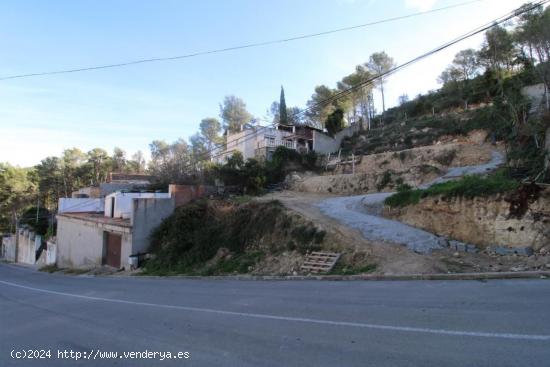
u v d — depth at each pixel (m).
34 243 40.72
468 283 8.52
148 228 21.95
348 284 9.94
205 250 18.77
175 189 23.44
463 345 4.33
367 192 26.78
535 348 4.07
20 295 13.68
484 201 12.68
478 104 40.69
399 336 4.86
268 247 16.64
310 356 4.42
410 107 54.34
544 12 23.47
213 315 7.16
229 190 27.83
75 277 21.69
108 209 29.27
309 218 16.91
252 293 9.66
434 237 13.60
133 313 8.08
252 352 4.75
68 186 59.94
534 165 15.23
